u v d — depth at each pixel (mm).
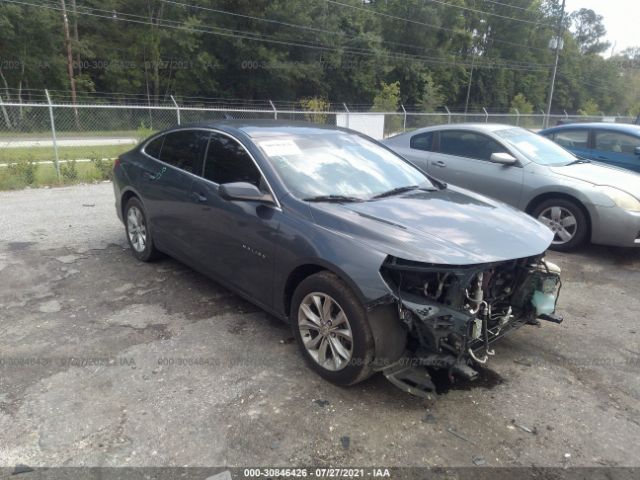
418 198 3746
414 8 56188
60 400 2934
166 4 39625
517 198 6371
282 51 42406
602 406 3047
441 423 2830
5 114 23016
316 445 2621
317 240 3115
